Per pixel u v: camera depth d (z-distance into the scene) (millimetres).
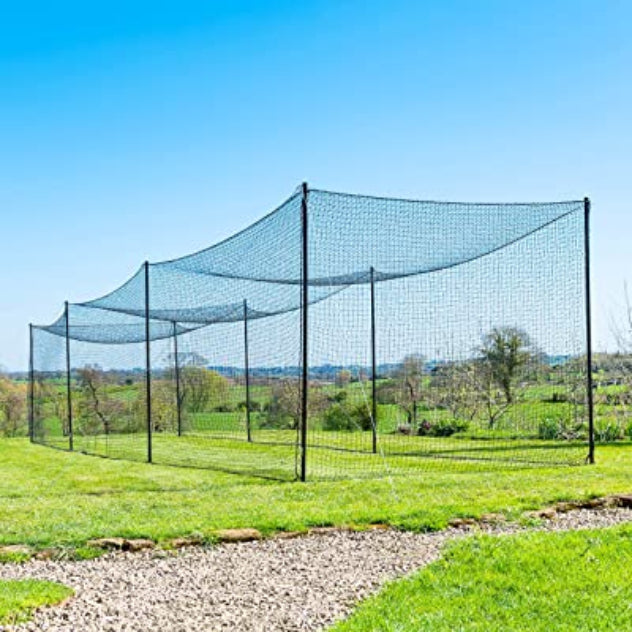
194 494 11281
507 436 19656
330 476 12922
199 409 23984
